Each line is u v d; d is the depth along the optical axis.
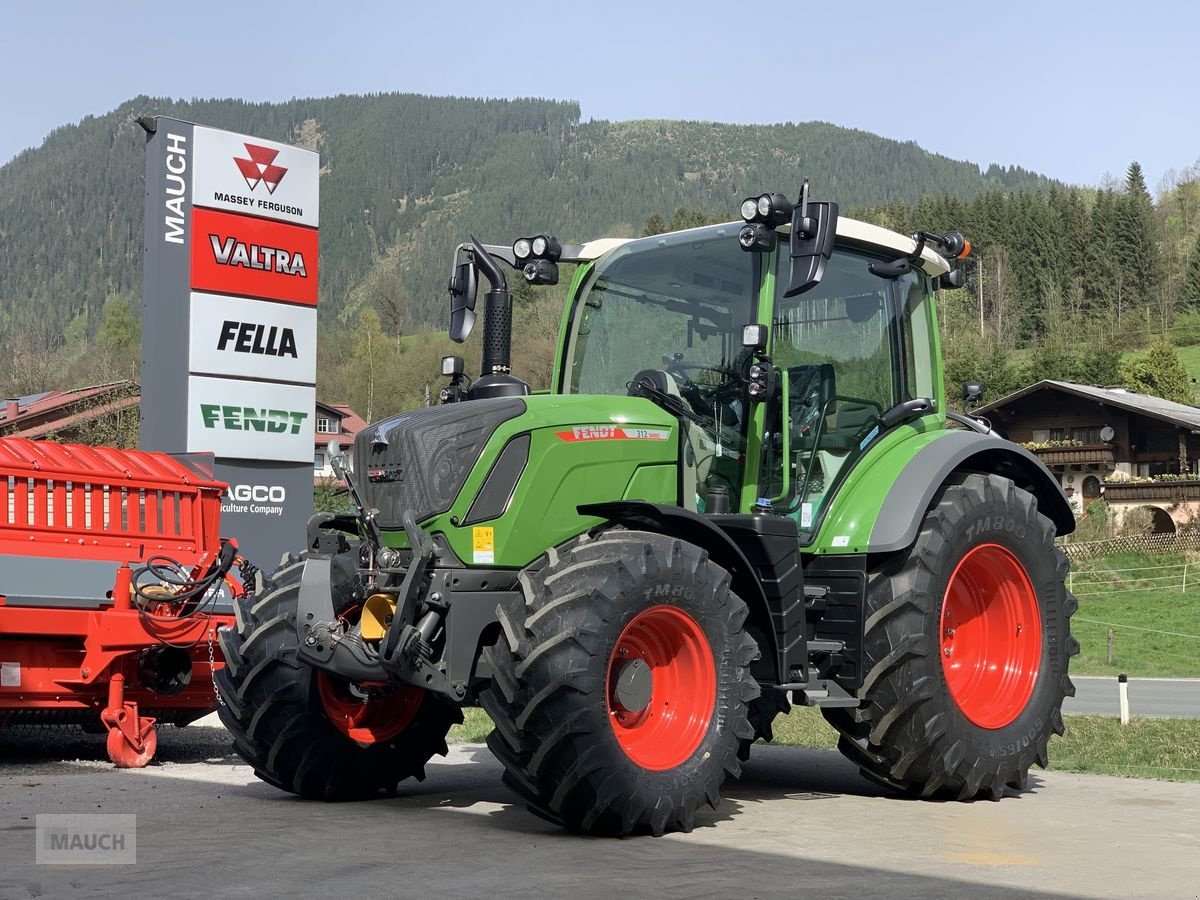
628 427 5.64
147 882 4.00
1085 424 50.22
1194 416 48.44
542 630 4.85
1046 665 6.62
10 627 7.54
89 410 31.48
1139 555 36.06
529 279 6.44
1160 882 4.25
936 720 6.01
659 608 5.09
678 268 6.32
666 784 5.02
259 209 12.52
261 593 5.99
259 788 6.52
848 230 6.48
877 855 4.68
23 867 4.24
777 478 6.08
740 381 6.03
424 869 4.27
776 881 4.16
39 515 7.84
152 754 7.87
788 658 5.63
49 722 8.22
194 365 12.07
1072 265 115.81
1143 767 7.93
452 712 6.31
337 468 5.64
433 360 85.38
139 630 7.81
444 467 5.26
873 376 6.63
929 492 6.11
